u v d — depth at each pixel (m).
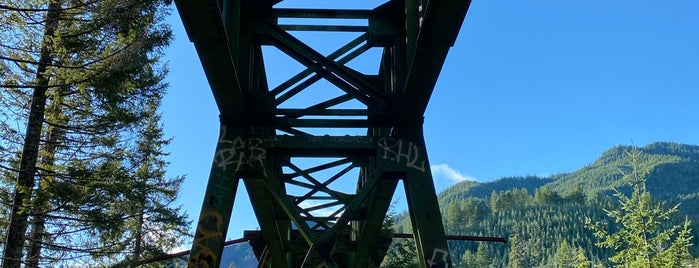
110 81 11.09
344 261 11.16
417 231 5.06
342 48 5.56
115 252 13.94
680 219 87.31
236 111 5.30
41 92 11.59
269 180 5.23
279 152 5.52
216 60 4.17
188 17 3.59
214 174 5.17
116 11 10.89
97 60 10.95
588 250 114.00
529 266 114.31
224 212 5.02
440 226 4.97
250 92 5.40
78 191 12.19
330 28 5.60
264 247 11.45
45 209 11.84
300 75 5.59
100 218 12.39
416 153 5.24
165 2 11.73
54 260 12.78
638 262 19.77
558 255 104.12
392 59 5.65
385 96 5.49
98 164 13.44
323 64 5.54
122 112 12.59
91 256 13.57
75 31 11.45
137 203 13.51
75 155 13.30
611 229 97.94
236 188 5.24
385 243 10.91
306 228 5.08
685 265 19.83
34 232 12.48
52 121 12.25
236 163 5.21
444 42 4.01
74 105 12.88
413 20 4.87
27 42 11.61
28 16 10.97
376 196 6.74
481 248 89.94
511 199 181.38
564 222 141.50
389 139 5.30
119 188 12.73
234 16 4.64
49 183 11.59
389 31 5.47
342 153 5.54
